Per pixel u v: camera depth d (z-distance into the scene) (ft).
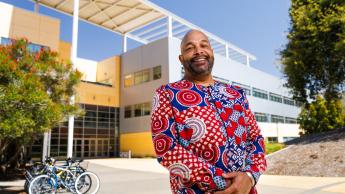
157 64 104.99
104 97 113.19
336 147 37.91
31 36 81.30
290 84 63.87
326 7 55.62
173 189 4.90
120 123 116.26
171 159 4.59
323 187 26.23
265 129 136.87
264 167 5.04
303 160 38.17
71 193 29.35
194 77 5.79
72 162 30.14
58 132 96.99
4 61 33.47
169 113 5.01
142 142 107.65
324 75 60.90
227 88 5.68
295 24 59.57
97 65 127.34
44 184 27.40
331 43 54.39
